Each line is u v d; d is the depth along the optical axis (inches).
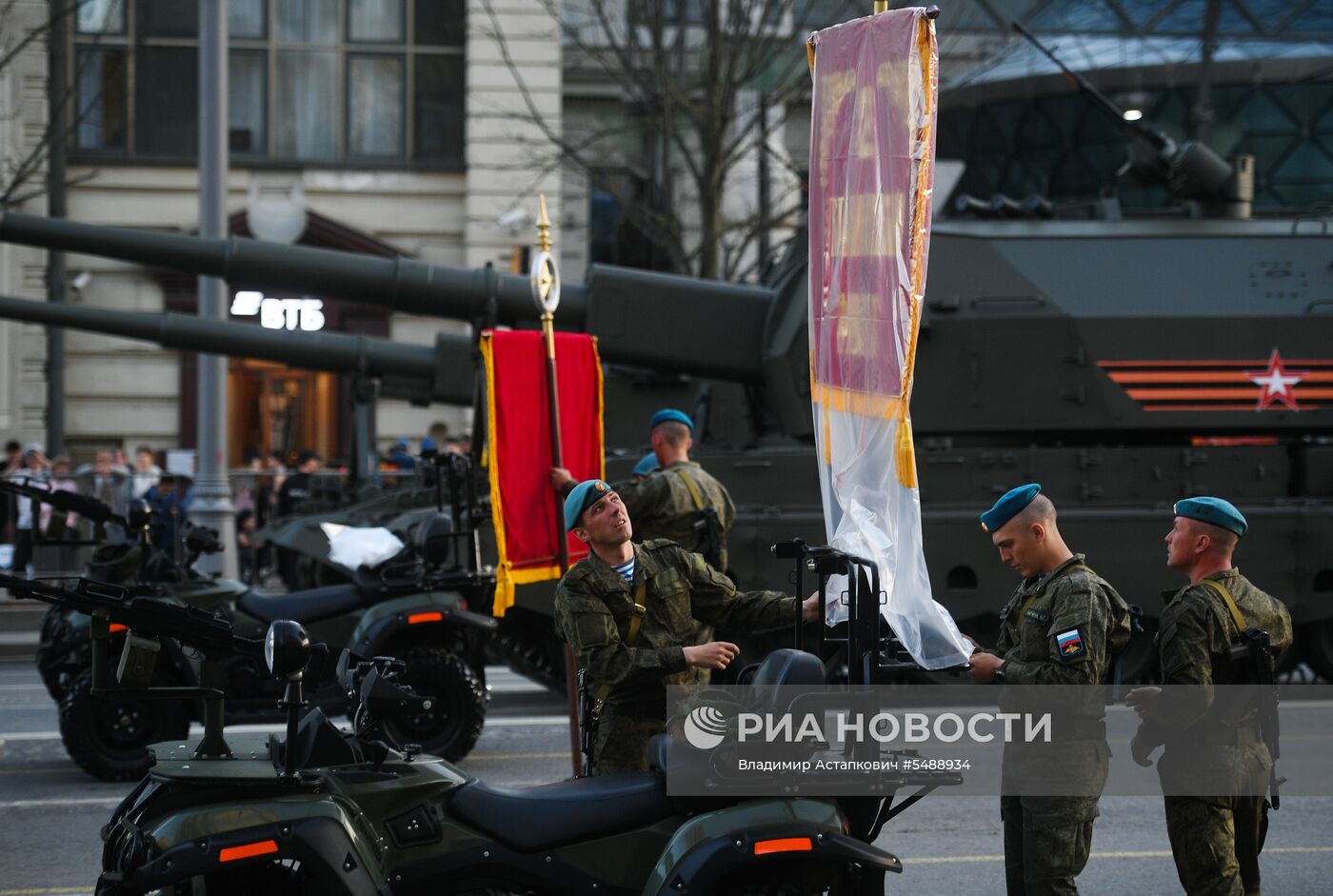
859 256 397.1
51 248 869.8
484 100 1833.2
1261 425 899.4
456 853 336.2
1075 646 359.3
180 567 749.9
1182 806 390.0
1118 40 2445.9
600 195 2010.3
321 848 320.8
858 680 355.6
